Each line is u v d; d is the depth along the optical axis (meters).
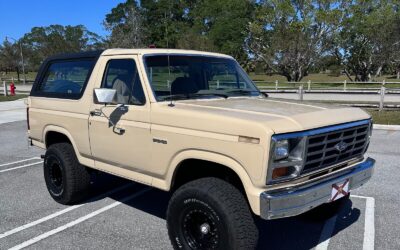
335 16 41.84
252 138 3.37
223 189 3.60
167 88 4.41
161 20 57.03
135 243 4.53
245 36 53.34
